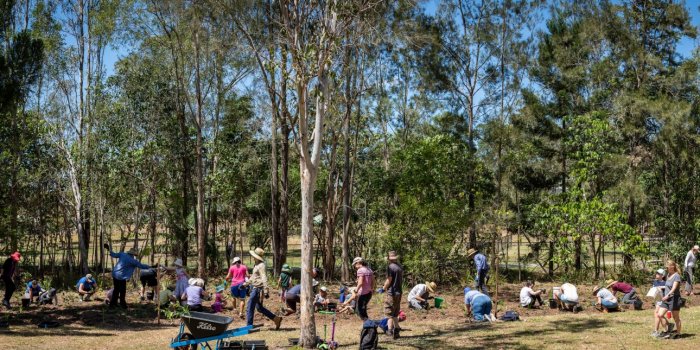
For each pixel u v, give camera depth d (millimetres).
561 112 31234
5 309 16984
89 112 28875
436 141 27172
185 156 29812
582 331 13016
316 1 11922
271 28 16359
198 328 9461
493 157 30547
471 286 22844
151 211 29969
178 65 28859
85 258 27562
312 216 11648
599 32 29531
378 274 26531
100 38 30109
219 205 33531
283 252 26609
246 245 49000
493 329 13656
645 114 27578
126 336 13297
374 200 31609
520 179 32500
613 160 26188
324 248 31172
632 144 28719
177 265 16469
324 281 26547
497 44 29031
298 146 12062
